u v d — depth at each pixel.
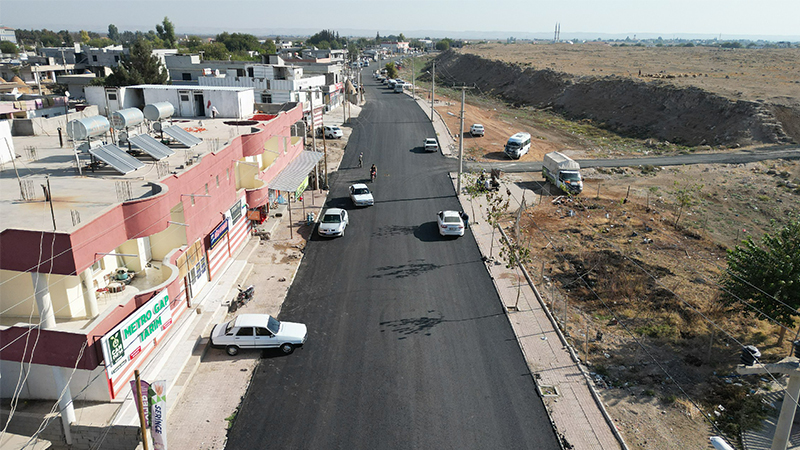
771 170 48.31
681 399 18.56
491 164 52.91
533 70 108.19
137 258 20.61
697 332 22.84
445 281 27.45
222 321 22.98
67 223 15.99
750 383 19.64
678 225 35.88
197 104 38.75
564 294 26.14
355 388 18.89
